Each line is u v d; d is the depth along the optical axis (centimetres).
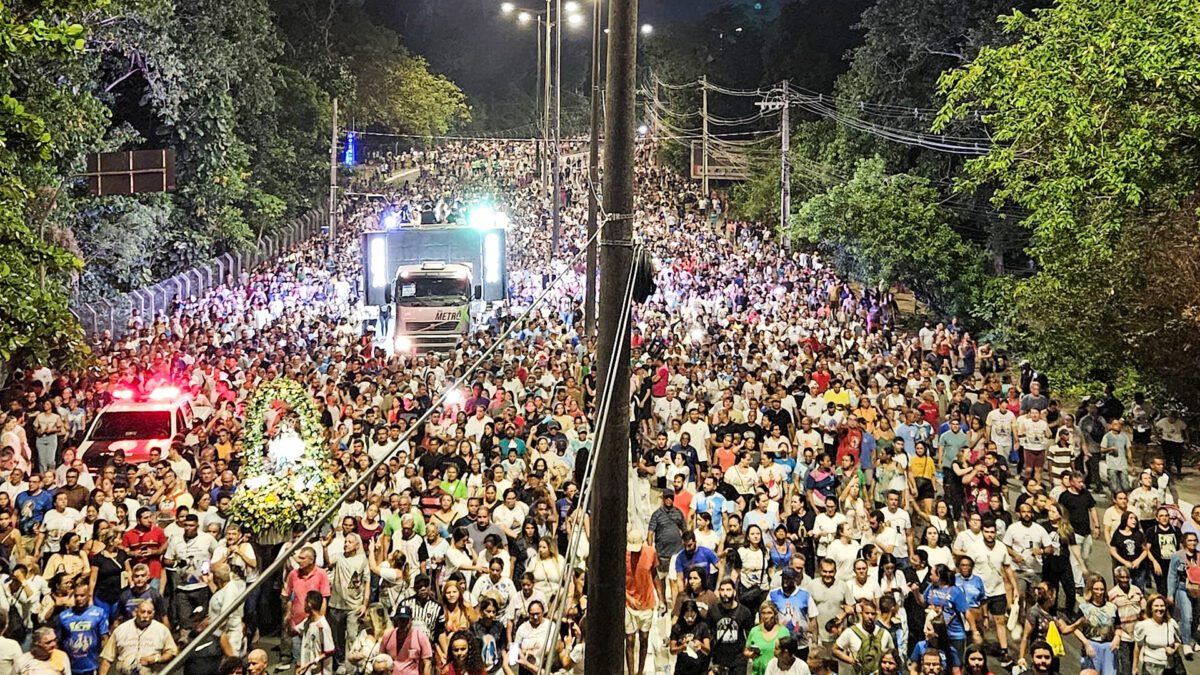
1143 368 2333
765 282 3931
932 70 4572
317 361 2353
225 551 1184
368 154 9456
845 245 4147
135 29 3544
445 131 9981
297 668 1124
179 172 4309
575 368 2362
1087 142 2041
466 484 1459
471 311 3288
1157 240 2206
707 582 1181
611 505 868
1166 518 1381
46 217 2766
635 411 1962
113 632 1047
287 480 1334
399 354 2738
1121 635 1162
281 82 5444
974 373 2567
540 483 1369
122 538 1223
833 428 1795
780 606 1134
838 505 1405
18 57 2189
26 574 1157
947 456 1722
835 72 7688
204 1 4000
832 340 2691
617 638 863
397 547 1248
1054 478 1789
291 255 4894
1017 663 1188
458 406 1977
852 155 4950
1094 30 2028
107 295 3706
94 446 1823
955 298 3866
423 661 1036
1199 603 1324
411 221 3572
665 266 4072
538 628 1052
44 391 2088
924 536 1304
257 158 5391
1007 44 3994
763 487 1382
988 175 2347
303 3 7250
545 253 4850
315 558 1162
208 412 2041
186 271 4291
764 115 8338
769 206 6091
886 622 1110
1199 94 1914
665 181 8262
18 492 1403
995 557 1267
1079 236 2222
